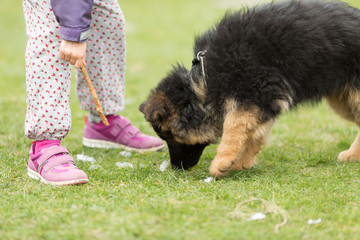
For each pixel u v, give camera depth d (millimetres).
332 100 5070
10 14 20328
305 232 2893
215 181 4121
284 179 4195
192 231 2881
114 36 4871
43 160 4094
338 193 3734
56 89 3959
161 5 24312
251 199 3451
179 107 4375
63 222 3035
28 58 3947
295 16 4359
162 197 3566
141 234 2807
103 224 2959
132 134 5516
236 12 4684
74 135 6211
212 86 4305
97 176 4262
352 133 6102
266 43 4227
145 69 11398
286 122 6980
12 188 3889
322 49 4289
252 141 4559
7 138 5711
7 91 8664
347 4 4770
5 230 2955
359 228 2977
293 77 4301
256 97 4148
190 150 4672
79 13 3668
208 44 4535
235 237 2787
